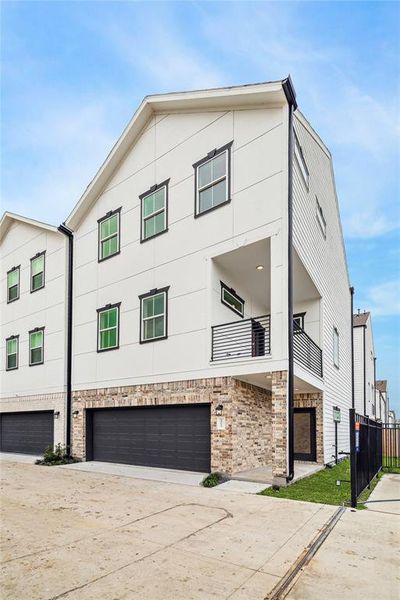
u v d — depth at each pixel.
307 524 6.01
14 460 14.32
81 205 15.00
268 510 6.82
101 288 14.09
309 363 11.72
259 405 11.32
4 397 17.94
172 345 11.34
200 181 11.48
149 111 12.89
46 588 3.95
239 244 10.25
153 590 3.92
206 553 4.86
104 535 5.55
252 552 4.89
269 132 10.19
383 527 5.91
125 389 12.55
